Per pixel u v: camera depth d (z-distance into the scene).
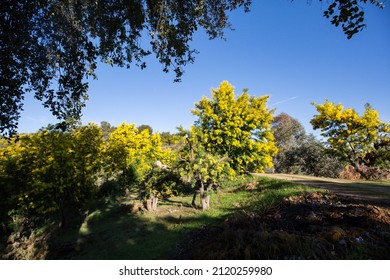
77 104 6.02
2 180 11.03
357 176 18.45
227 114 15.50
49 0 4.76
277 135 38.53
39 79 5.43
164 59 6.30
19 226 11.28
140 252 6.68
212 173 10.59
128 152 15.94
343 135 21.84
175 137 12.36
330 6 3.80
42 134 10.83
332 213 6.04
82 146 12.10
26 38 4.75
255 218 6.95
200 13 6.02
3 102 4.92
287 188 11.05
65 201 12.31
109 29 5.51
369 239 4.38
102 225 10.34
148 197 13.18
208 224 8.10
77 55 5.31
